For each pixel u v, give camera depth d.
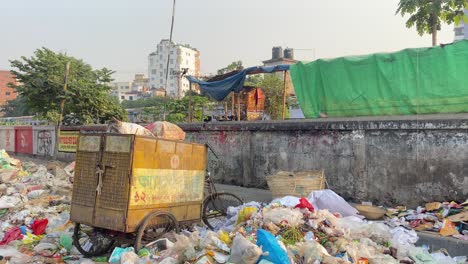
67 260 6.14
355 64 9.15
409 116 8.28
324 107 9.77
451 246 5.95
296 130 9.75
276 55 37.44
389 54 8.64
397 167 7.99
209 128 11.91
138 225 5.70
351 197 8.70
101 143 5.84
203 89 14.16
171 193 6.28
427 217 6.84
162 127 6.83
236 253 4.63
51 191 11.02
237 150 11.27
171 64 91.56
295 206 6.46
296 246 5.00
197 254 4.95
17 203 9.59
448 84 7.97
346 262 4.56
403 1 9.32
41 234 7.32
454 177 7.26
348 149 8.75
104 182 5.75
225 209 8.20
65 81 19.70
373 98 8.97
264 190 10.40
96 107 20.73
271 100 20.69
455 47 7.83
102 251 6.36
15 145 23.42
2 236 7.31
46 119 22.73
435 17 9.41
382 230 5.86
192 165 6.74
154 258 5.22
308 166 9.54
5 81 87.69
